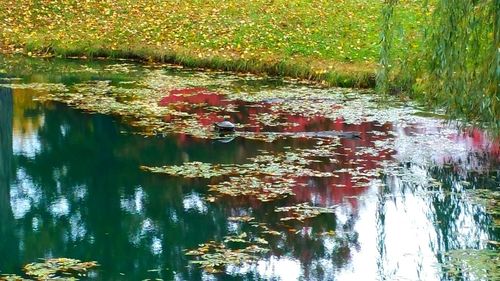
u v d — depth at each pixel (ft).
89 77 61.57
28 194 36.96
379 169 39.73
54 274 27.84
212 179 37.78
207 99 54.65
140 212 34.30
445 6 32.89
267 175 38.34
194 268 28.48
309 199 35.35
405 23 67.97
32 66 65.77
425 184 37.60
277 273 28.17
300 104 53.57
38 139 45.50
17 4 79.36
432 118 50.26
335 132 46.29
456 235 31.96
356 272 28.45
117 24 75.00
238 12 76.43
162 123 48.19
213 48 68.23
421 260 29.50
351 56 64.28
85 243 30.96
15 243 30.96
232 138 45.01
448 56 33.04
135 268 28.55
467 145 44.50
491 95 32.68
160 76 62.49
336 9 76.79
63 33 73.36
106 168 40.27
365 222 33.06
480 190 36.83
